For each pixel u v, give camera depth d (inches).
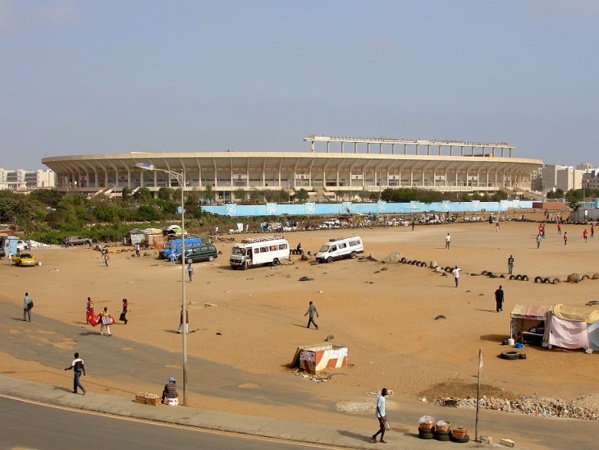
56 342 1509.6
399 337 1496.1
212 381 1184.2
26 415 969.5
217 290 2269.9
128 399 1060.5
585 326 1315.2
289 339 1507.1
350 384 1155.9
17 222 4766.2
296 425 917.2
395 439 855.7
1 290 2327.8
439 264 2694.4
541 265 2573.8
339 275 2541.8
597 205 6673.2
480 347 1374.3
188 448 820.6
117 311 1904.5
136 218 5344.5
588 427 900.0
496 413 976.3
